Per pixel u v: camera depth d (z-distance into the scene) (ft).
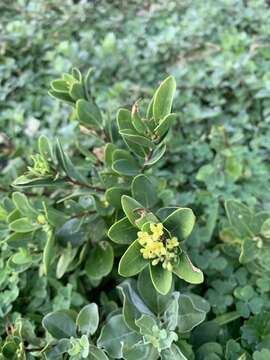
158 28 1.25
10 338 0.66
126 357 0.60
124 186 0.70
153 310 0.64
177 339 0.60
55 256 0.70
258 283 0.72
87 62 1.12
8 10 1.33
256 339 0.68
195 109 1.01
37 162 0.65
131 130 0.63
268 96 0.99
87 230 0.71
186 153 0.96
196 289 0.76
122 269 0.56
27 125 1.02
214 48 1.14
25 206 0.68
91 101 0.75
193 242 0.76
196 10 1.23
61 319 0.66
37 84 1.14
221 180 0.88
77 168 0.79
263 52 1.10
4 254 0.76
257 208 0.85
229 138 0.98
